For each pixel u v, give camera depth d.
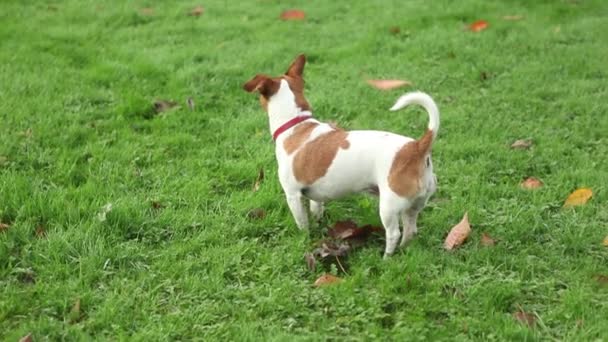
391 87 9.81
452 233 6.33
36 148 7.91
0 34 11.27
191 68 10.34
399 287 5.67
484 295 5.54
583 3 13.24
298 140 6.16
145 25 12.34
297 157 6.11
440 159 7.95
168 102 9.29
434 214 6.80
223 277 5.87
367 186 6.00
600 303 5.45
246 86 6.42
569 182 7.38
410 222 6.14
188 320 5.30
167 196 7.06
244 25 12.30
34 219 6.50
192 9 13.20
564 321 5.29
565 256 6.18
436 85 9.95
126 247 6.17
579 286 5.68
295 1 13.84
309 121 6.30
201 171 7.62
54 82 9.66
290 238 6.40
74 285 5.65
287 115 6.30
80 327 5.18
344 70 10.46
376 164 5.84
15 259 5.96
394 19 12.51
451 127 8.69
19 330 5.11
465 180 7.44
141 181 7.40
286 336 5.05
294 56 10.95
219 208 6.93
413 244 6.21
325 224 6.70
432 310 5.40
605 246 6.29
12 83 9.50
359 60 10.80
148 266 5.98
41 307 5.44
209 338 5.10
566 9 12.92
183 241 6.36
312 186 6.13
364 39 11.59
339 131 6.12
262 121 8.84
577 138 8.35
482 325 5.21
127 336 5.13
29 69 10.09
